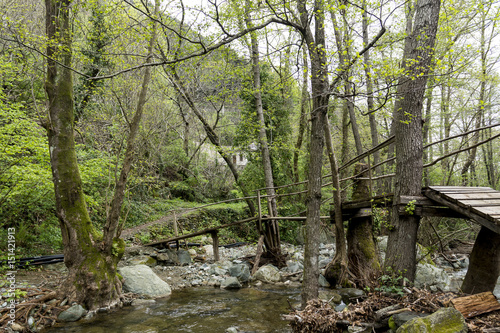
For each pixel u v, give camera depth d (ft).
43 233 30.76
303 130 51.42
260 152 42.01
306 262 17.69
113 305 19.74
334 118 56.75
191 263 32.58
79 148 33.06
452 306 14.10
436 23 18.79
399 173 19.56
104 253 19.89
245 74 30.91
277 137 42.65
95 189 36.27
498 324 12.96
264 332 16.22
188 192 68.80
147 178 43.45
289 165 50.57
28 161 24.45
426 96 39.78
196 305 20.88
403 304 15.90
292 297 22.63
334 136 58.95
